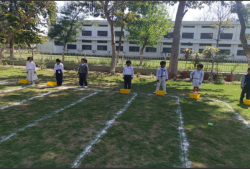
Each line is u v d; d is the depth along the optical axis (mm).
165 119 5211
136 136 4102
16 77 11188
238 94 8656
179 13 12258
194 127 4707
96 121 4887
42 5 13555
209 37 37094
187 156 3395
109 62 16094
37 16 15586
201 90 9445
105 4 11062
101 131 4301
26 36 19625
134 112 5715
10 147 3496
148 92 8617
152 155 3381
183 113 5773
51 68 16250
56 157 3227
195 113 5801
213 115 5652
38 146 3559
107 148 3568
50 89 8508
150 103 6758
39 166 2967
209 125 4852
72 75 13195
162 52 38125
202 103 6957
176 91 9023
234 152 3588
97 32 40094
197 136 4211
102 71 15664
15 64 18047
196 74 7957
